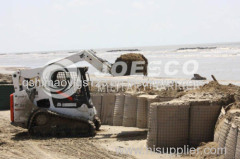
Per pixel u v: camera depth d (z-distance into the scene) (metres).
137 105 13.53
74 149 10.24
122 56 13.10
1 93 19.75
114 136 12.26
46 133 12.48
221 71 36.53
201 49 129.88
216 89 12.12
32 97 12.77
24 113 12.75
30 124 12.44
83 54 12.78
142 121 13.17
